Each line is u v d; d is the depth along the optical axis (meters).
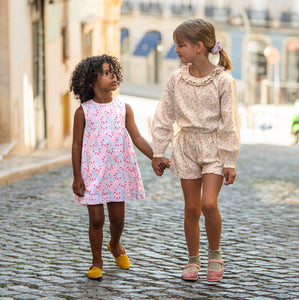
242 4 49.62
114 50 31.62
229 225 8.67
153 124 5.80
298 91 45.03
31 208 9.42
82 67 5.71
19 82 17.19
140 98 47.16
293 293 5.42
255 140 31.00
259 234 8.08
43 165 14.12
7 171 12.35
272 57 40.22
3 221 8.38
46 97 20.72
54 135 21.91
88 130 5.73
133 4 54.59
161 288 5.49
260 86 43.62
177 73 5.71
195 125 5.59
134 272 5.99
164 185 12.66
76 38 25.09
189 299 5.18
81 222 8.45
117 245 6.05
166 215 9.24
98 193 5.68
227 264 6.44
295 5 49.59
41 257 6.52
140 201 10.51
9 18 16.16
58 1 22.09
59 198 10.39
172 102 5.77
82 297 5.19
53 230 7.91
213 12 50.62
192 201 5.77
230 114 5.53
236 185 13.31
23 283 5.57
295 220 9.23
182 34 5.56
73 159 5.72
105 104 5.79
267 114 40.16
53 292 5.32
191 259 5.82
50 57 21.14
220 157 5.62
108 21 30.91
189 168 5.71
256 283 5.72
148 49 53.75
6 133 16.31
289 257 6.82
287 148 25.89
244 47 49.31
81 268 6.10
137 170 5.84
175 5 53.09
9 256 6.54
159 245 7.23
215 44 5.57
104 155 5.71
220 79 5.54
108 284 5.57
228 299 5.21
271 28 49.38
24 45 17.77
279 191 12.53
